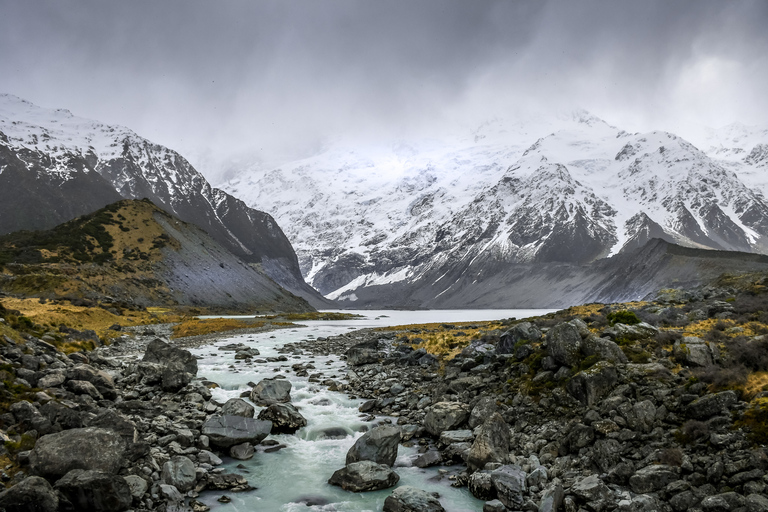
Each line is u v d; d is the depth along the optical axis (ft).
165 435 68.95
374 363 134.82
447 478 64.13
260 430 73.77
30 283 333.62
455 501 57.06
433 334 180.96
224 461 67.87
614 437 63.31
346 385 110.22
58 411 61.26
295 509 54.60
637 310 140.15
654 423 63.52
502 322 203.62
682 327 97.40
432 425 78.69
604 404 68.74
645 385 69.31
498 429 68.90
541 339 100.07
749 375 65.46
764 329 85.05
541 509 52.37
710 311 111.34
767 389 60.90
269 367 132.36
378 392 102.94
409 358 128.16
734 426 57.72
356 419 86.69
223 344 185.16
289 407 83.30
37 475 50.52
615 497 54.19
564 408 73.92
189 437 68.54
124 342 169.58
